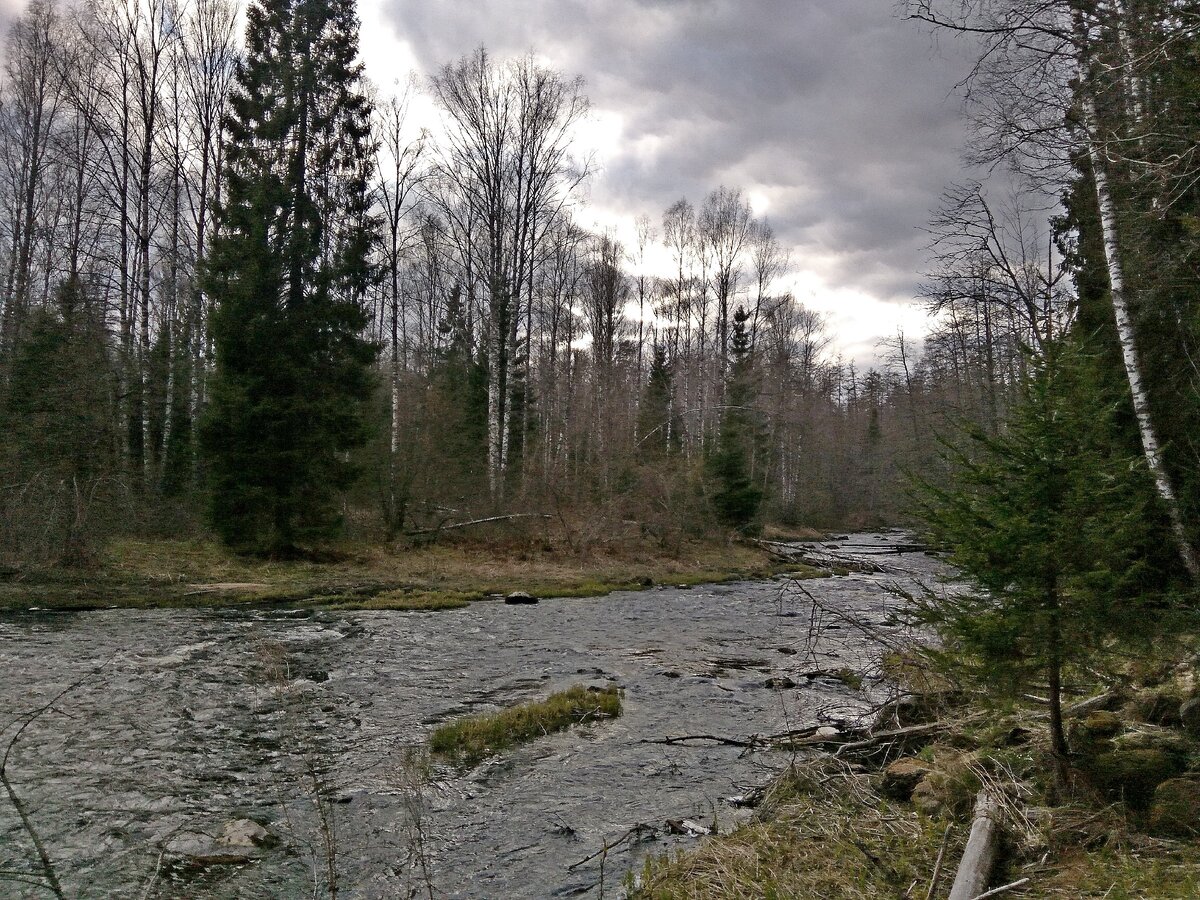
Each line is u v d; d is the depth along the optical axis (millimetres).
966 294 15016
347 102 23875
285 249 20562
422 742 8117
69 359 18453
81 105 26359
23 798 6289
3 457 17078
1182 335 8633
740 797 6828
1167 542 6867
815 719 9258
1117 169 8875
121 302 25953
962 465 5895
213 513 19891
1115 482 5328
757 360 46812
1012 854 4801
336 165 23891
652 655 12734
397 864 5555
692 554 27203
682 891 4797
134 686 9430
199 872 5301
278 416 19922
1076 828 4883
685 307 47562
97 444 18812
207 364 25750
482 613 16188
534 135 29812
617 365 43469
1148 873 4242
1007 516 5336
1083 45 8633
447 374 34781
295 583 17688
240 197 21125
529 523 26000
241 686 9648
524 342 32844
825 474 54969
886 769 6680
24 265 26875
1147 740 5625
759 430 43688
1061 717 6109
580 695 9703
